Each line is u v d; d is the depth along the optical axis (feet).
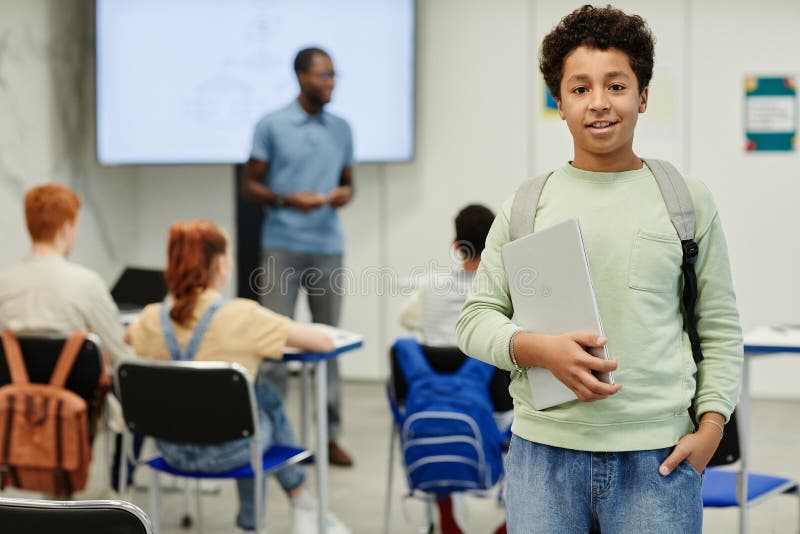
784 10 17.92
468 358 9.81
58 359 9.84
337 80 18.92
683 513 4.87
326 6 18.80
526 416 5.16
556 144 18.93
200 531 11.55
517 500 5.15
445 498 10.23
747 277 18.54
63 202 10.60
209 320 9.47
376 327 20.04
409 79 18.80
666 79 18.39
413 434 9.57
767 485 9.16
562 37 5.01
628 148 5.07
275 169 15.05
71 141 18.72
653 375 4.88
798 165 18.15
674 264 4.94
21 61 17.02
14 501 5.02
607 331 4.91
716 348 5.08
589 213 5.03
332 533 11.22
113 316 10.69
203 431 9.11
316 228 14.96
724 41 18.16
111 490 11.26
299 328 9.72
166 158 19.33
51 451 9.77
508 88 18.99
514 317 5.22
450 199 19.42
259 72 19.03
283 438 10.28
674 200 4.99
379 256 19.83
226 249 9.77
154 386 9.11
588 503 4.98
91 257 19.40
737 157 18.33
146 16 19.08
